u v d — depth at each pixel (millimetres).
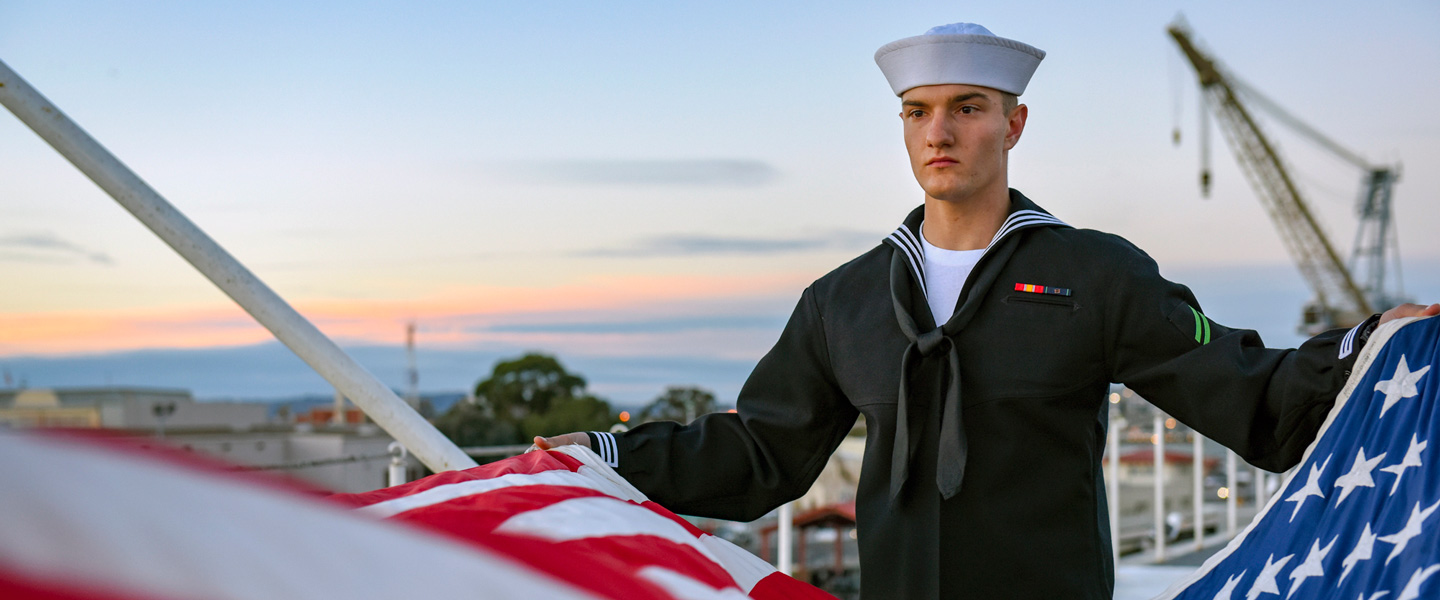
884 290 1861
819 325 1909
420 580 810
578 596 1023
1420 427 1526
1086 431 1755
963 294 1770
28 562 519
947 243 1849
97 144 2086
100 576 544
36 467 547
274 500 704
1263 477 7176
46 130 2062
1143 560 6188
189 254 2133
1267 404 1657
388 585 766
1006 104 1804
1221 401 1660
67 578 531
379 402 2268
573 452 1818
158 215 2141
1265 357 1669
